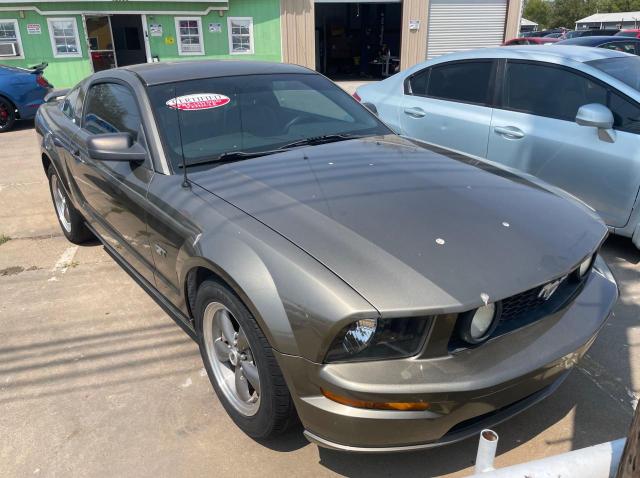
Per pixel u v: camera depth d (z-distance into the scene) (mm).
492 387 1839
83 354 3049
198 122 3049
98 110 3707
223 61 3715
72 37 15164
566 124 4156
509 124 4504
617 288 2482
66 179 4148
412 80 5535
